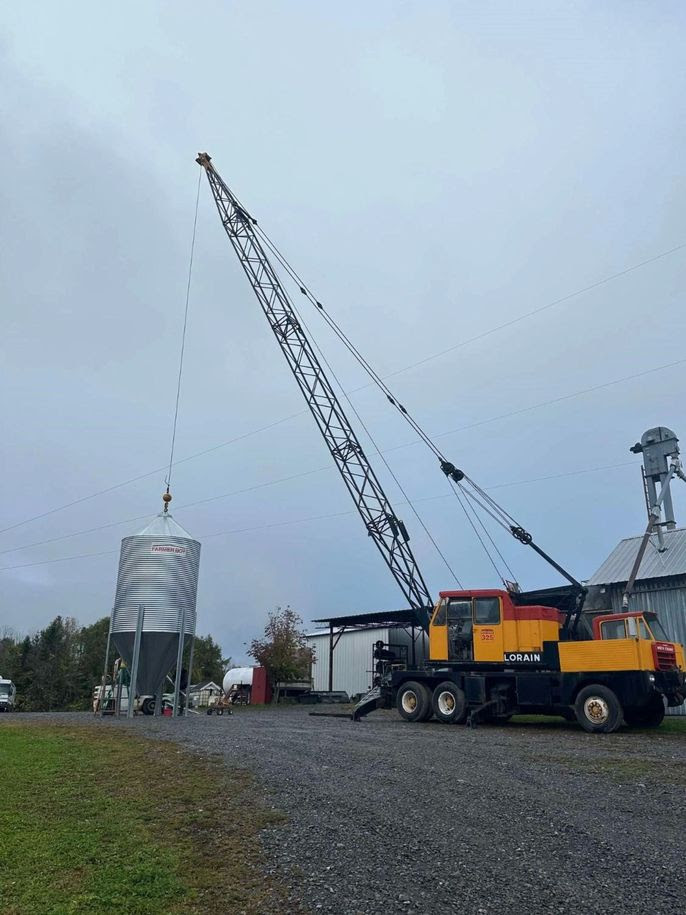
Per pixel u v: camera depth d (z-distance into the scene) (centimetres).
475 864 623
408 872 606
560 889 569
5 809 793
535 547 2338
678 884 578
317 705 3831
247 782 912
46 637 6725
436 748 1254
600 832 711
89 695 6538
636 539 2775
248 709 3450
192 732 1455
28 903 558
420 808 793
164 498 2370
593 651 1761
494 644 1956
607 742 1424
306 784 902
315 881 591
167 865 630
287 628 4572
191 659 2256
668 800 849
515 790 891
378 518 3038
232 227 3234
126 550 2236
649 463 2466
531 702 1845
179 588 2209
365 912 532
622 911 529
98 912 543
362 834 702
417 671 2067
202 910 545
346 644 4644
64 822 748
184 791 872
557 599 2275
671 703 1766
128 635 2152
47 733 1434
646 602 2514
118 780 941
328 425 3122
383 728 1719
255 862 634
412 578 2984
